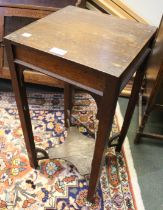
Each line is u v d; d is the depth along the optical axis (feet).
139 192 3.62
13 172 3.74
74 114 4.89
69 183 3.67
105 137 2.54
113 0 5.00
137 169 3.96
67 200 3.46
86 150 4.00
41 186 3.60
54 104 5.05
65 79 2.45
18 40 2.44
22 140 4.23
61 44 2.45
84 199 3.48
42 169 3.82
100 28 2.84
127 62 2.24
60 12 3.16
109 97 2.23
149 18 4.93
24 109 3.06
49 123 4.63
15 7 4.34
